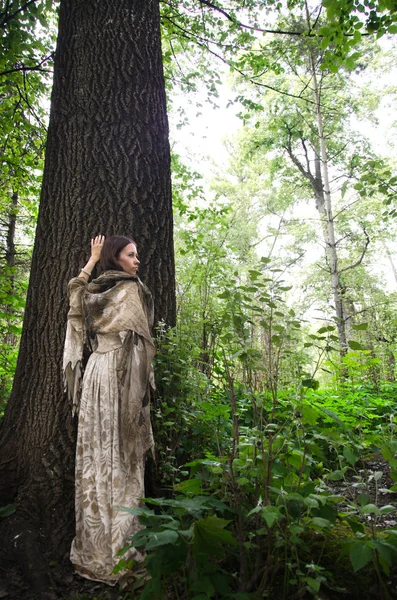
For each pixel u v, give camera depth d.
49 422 3.27
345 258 16.38
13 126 7.19
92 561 2.63
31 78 7.36
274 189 22.30
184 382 3.30
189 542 2.04
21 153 7.75
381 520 2.99
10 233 10.41
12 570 2.67
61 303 3.44
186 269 5.78
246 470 2.30
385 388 6.93
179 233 6.09
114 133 3.68
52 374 3.36
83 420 2.82
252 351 2.44
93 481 2.73
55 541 2.91
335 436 2.40
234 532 2.35
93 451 2.76
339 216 15.45
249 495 2.52
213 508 2.36
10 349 6.53
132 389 2.79
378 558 2.14
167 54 8.48
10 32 6.09
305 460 2.38
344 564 2.34
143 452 2.85
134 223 3.60
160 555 2.07
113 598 2.44
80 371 2.98
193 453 3.35
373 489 3.61
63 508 3.08
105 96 3.72
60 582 2.62
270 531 2.15
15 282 6.79
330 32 4.68
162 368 3.34
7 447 3.34
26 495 3.12
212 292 5.34
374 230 14.66
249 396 2.63
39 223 3.68
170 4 7.58
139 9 4.02
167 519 2.26
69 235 3.52
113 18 3.88
